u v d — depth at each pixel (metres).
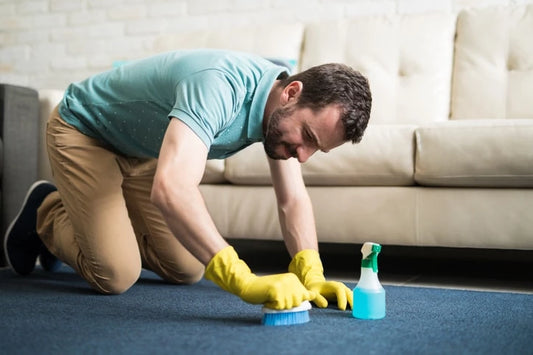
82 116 1.51
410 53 2.61
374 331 1.06
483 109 2.46
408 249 2.00
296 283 1.10
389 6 2.91
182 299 1.48
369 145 2.00
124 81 1.42
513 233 1.83
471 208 1.88
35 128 2.33
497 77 2.47
